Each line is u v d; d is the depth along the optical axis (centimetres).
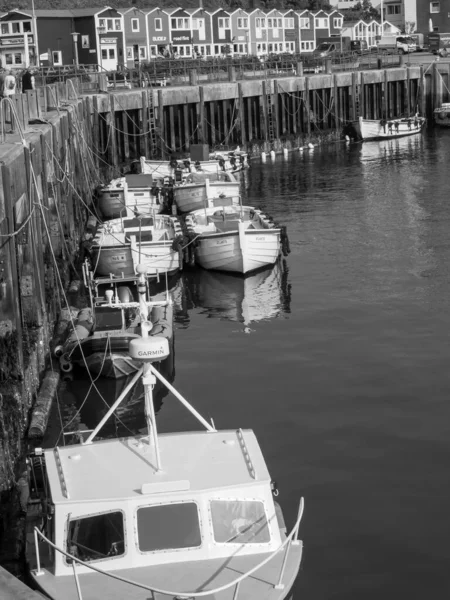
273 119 6688
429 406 1850
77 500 1080
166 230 3259
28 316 2100
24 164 2103
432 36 10169
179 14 9300
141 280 1280
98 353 2056
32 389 1889
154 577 1037
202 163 4638
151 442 1202
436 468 1575
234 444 1202
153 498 1080
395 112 8069
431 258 3170
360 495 1486
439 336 2303
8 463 1515
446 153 6194
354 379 2016
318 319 2506
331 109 7288
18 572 1253
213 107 6288
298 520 1107
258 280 3002
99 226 3341
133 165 5103
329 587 1243
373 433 1725
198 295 2844
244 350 2256
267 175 5491
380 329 2384
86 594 1017
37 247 2145
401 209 4144
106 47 8388
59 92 4266
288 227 3828
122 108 5616
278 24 10538
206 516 1080
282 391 1956
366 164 5809
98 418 1856
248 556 1075
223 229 3256
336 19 11306
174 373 2095
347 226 3800
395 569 1283
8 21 8050
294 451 1655
